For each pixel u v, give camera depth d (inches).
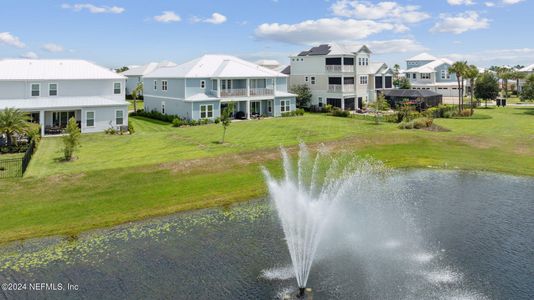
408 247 733.3
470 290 584.7
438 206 958.4
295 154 1416.1
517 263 663.8
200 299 564.7
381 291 584.7
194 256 698.8
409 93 2829.7
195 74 2197.3
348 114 2399.1
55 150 1421.0
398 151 1508.4
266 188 1096.2
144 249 728.3
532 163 1339.8
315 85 2856.8
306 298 565.0
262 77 2365.9
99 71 2034.9
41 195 970.1
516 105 3201.3
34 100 1811.0
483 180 1178.6
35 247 738.8
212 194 1044.5
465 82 3932.1
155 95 2439.7
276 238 776.3
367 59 2886.3
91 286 601.6
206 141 1590.8
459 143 1598.2
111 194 1007.0
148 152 1390.3
